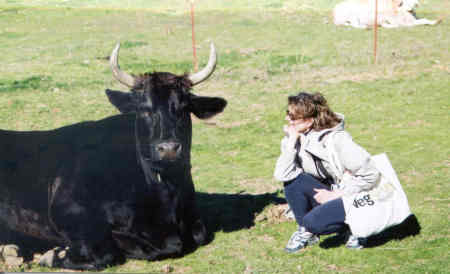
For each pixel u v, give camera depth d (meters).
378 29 17.61
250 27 18.06
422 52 13.60
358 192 4.18
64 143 5.10
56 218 4.69
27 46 14.76
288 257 4.40
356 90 10.32
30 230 4.96
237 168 6.87
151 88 4.46
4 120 8.64
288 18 19.70
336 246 4.54
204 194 6.00
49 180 4.91
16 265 4.46
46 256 4.52
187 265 4.41
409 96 9.76
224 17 19.78
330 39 16.02
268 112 9.30
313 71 12.16
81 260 4.47
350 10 18.20
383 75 11.41
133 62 13.07
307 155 4.41
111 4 21.97
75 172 4.79
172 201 4.61
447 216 4.98
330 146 4.20
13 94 10.17
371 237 4.62
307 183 4.46
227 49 14.64
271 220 5.23
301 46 15.03
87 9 20.73
